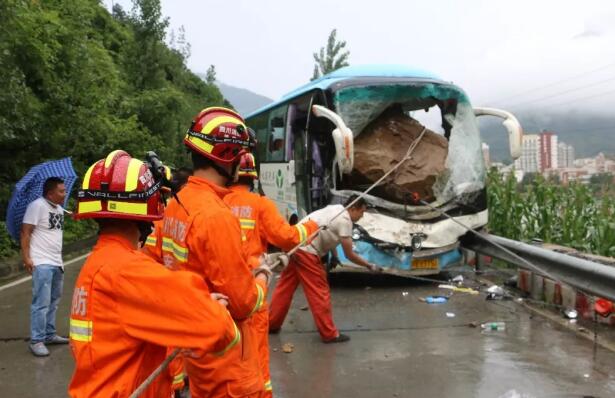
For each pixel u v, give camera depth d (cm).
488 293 828
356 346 610
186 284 210
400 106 961
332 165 901
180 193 310
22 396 489
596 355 567
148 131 2030
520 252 807
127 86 2258
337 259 857
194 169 317
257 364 311
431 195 895
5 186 1320
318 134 931
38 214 593
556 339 622
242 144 313
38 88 1463
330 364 555
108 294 212
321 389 492
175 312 208
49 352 606
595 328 637
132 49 2409
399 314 741
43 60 1377
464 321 702
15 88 1106
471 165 927
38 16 1377
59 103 1461
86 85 1563
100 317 211
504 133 1174
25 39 1291
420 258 880
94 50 1966
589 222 994
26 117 1270
